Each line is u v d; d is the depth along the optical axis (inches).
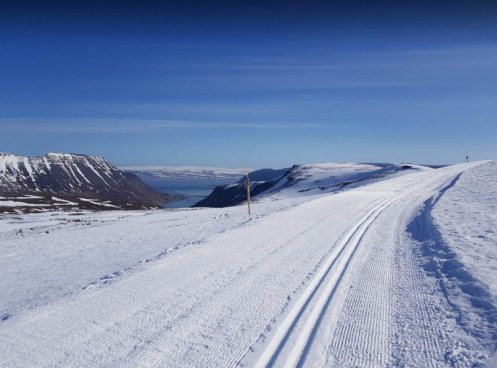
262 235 525.7
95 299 271.6
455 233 510.9
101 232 837.2
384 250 451.5
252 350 203.0
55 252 587.8
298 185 4790.8
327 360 197.6
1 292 344.2
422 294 291.7
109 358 193.0
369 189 1398.9
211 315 246.2
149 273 334.6
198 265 362.3
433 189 1355.8
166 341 211.2
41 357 192.9
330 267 365.7
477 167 2073.1
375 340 218.7
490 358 192.4
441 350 204.8
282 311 253.9
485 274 317.7
